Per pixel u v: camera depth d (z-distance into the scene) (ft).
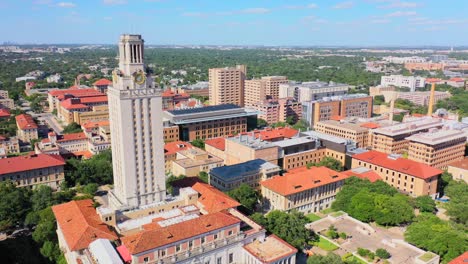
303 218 560.20
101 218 501.56
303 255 515.50
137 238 414.41
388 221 583.99
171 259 418.92
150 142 566.36
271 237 495.41
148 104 551.59
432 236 513.45
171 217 515.09
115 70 554.46
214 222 459.73
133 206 566.36
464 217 575.79
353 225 594.24
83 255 440.86
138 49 533.55
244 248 468.34
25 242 553.23
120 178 580.71
